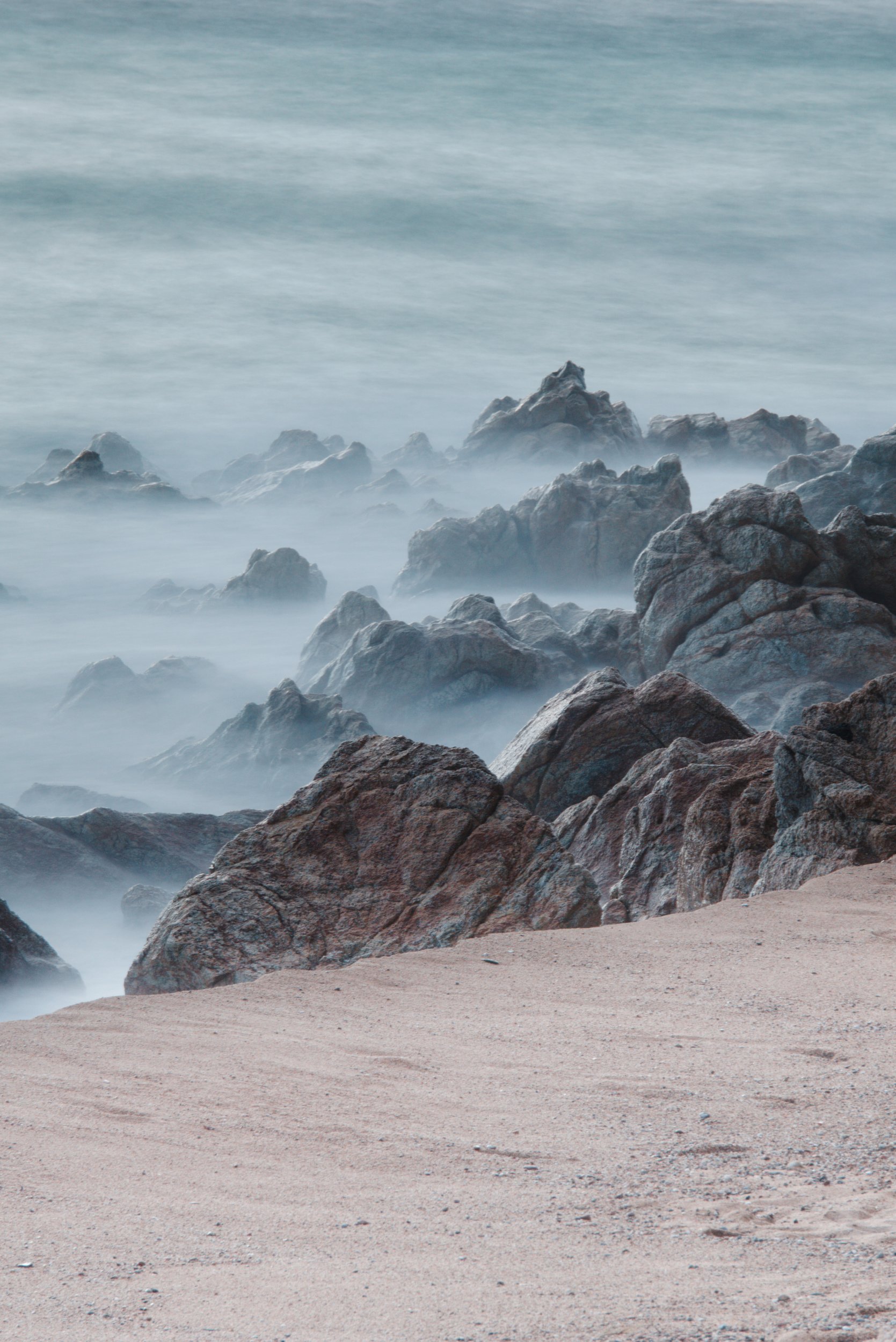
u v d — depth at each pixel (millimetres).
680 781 35375
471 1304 8492
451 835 25734
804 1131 12484
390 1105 13211
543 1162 11648
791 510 79500
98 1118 12516
